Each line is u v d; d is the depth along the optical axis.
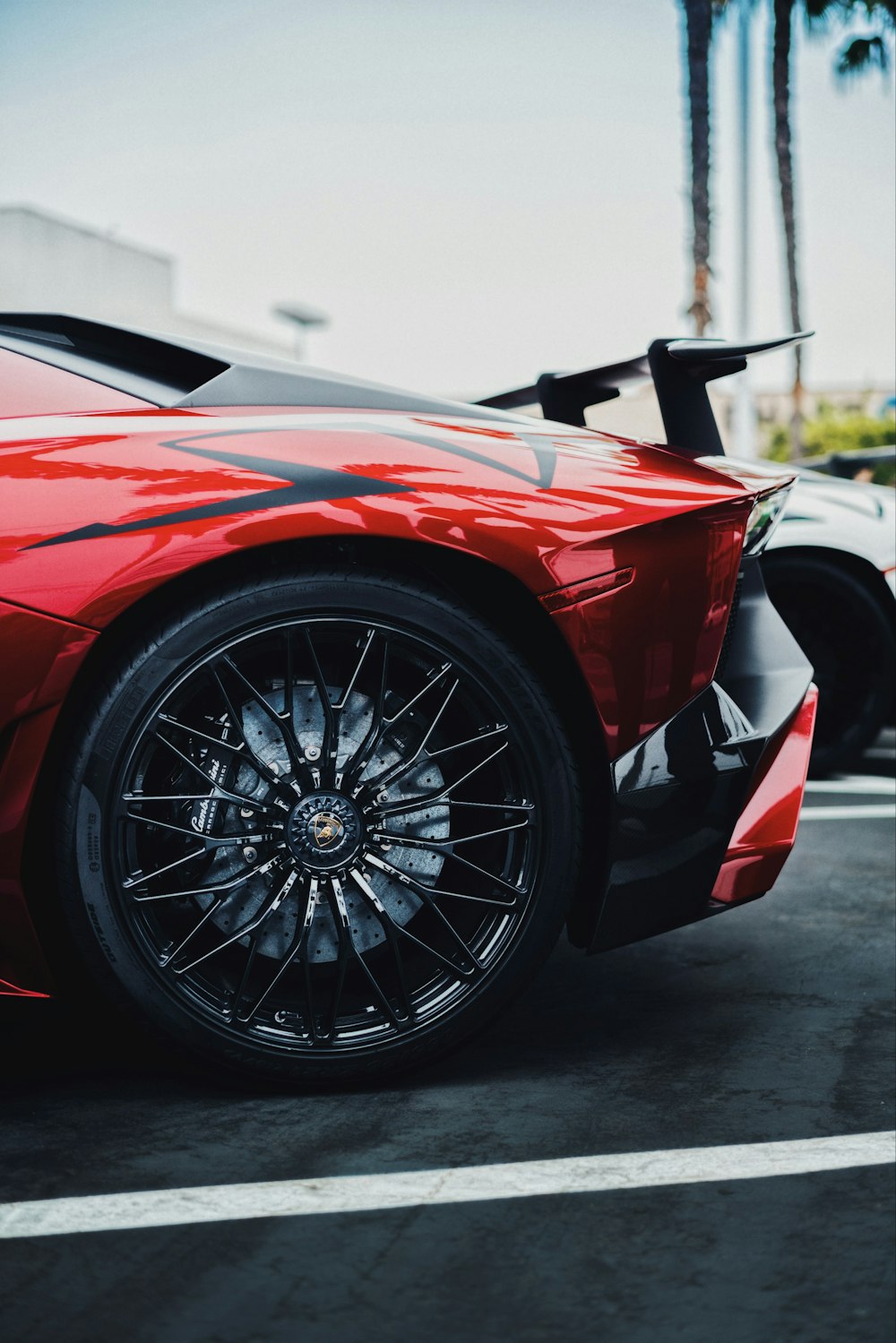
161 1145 1.44
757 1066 1.67
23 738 1.44
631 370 2.04
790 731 1.82
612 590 1.58
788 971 2.07
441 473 1.58
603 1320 1.09
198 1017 1.52
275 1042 1.56
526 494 1.59
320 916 1.61
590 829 1.66
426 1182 1.34
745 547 1.79
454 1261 1.18
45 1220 1.26
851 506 3.60
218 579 1.51
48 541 1.44
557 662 1.62
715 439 1.94
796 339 1.79
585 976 2.06
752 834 1.74
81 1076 1.65
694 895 1.68
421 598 1.56
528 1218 1.26
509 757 1.60
